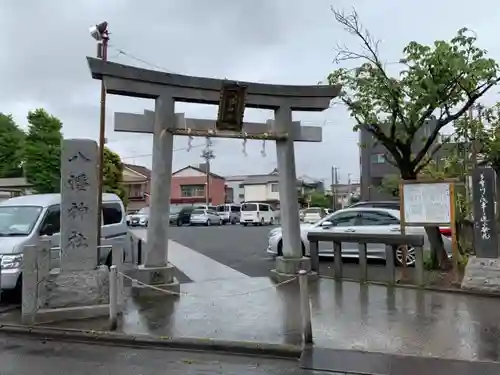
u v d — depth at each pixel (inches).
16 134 1708.9
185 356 215.9
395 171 1581.0
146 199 2175.2
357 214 475.8
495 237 317.4
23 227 336.8
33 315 259.1
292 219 387.2
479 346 213.5
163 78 340.5
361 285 353.7
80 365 202.4
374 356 204.2
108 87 321.7
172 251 613.6
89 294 274.8
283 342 223.0
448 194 348.5
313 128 393.7
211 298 318.3
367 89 416.2
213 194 2297.0
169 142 344.2
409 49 389.1
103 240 414.6
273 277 400.2
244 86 345.1
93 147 285.0
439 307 283.3
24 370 195.8
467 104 395.9
